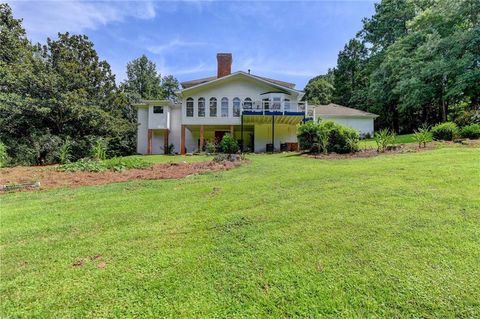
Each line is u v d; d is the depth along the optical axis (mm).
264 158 11633
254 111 17156
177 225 3928
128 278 2637
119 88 21469
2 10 19141
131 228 3871
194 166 9898
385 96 24812
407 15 25703
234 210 4461
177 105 20484
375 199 4586
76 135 17078
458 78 16328
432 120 24688
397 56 21656
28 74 15281
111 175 8547
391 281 2482
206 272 2719
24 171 9383
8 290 2475
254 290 2439
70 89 17094
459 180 5301
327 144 11516
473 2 16031
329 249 3078
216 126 19859
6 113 14367
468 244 3010
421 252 2912
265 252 3070
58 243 3416
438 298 2248
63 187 6863
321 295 2354
